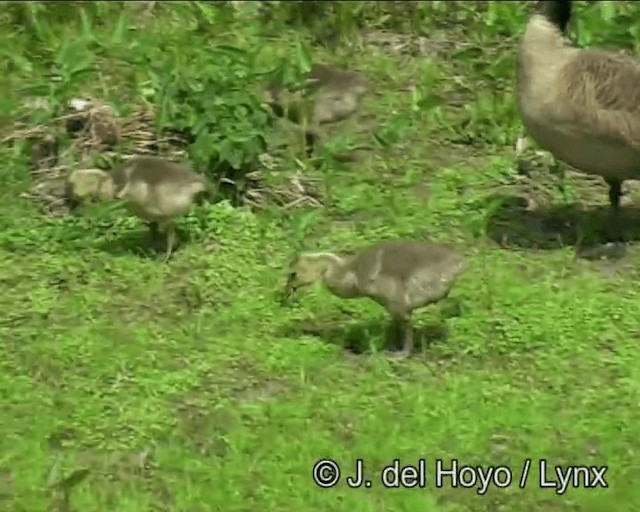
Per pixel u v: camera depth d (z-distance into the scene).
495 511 11.04
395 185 16.66
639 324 13.49
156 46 19.62
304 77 17.64
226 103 16.20
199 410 12.23
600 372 12.77
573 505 11.10
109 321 13.64
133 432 11.94
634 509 11.01
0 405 12.29
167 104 16.69
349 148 17.38
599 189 16.67
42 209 15.88
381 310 13.70
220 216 15.48
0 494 11.15
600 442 11.81
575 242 15.30
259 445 11.73
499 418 12.04
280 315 13.69
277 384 12.62
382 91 19.27
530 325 13.43
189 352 13.08
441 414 12.09
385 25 21.23
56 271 14.54
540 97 14.50
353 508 10.94
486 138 17.83
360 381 12.59
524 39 14.65
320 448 11.64
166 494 11.19
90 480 11.34
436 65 20.00
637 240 15.33
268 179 16.42
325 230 15.56
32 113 17.56
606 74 14.38
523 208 16.12
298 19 21.28
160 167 14.46
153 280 14.37
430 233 15.45
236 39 20.39
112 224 15.45
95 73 18.72
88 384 12.59
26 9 20.61
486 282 14.23
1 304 13.93
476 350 13.07
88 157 16.84
